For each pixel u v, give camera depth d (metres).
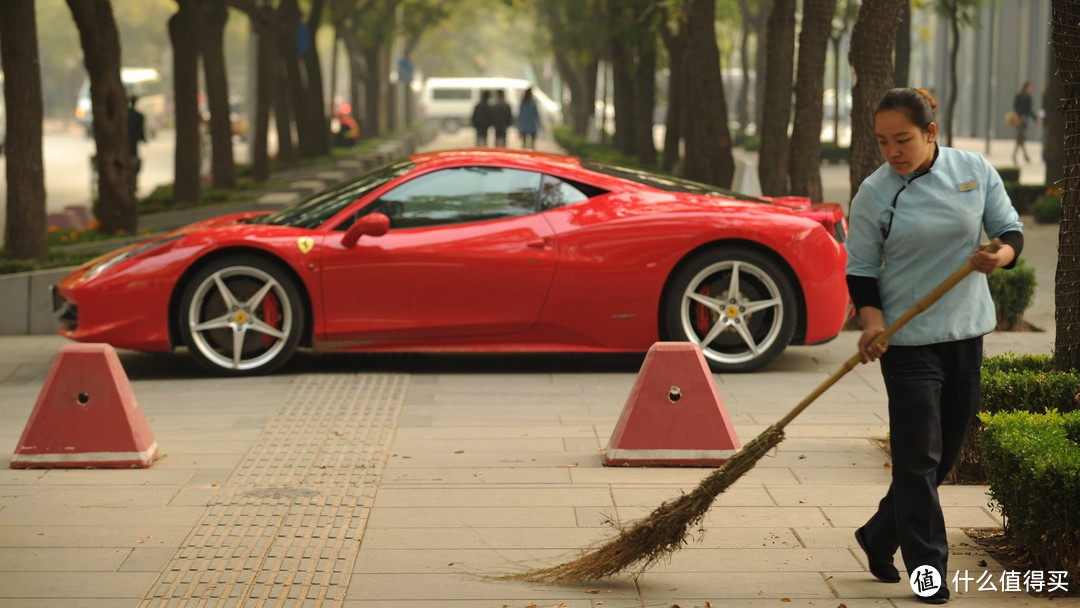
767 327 9.38
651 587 4.87
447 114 76.31
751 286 9.33
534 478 6.46
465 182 9.40
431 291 9.24
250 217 10.15
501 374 9.48
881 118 4.50
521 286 9.22
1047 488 4.69
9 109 12.76
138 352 10.59
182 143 19.42
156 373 9.58
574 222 9.28
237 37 93.00
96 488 6.30
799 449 6.99
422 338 9.34
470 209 9.38
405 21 49.88
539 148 51.88
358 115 49.50
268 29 25.22
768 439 4.70
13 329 11.62
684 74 21.42
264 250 9.21
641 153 29.05
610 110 71.62
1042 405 6.12
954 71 22.98
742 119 48.09
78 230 16.84
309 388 8.91
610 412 8.09
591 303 9.26
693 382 6.71
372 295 9.24
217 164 22.83
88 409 6.73
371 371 9.62
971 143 50.28
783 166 14.84
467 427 7.66
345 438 7.37
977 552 5.19
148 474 6.57
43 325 11.66
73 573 5.05
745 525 5.63
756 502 5.98
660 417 6.70
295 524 5.68
